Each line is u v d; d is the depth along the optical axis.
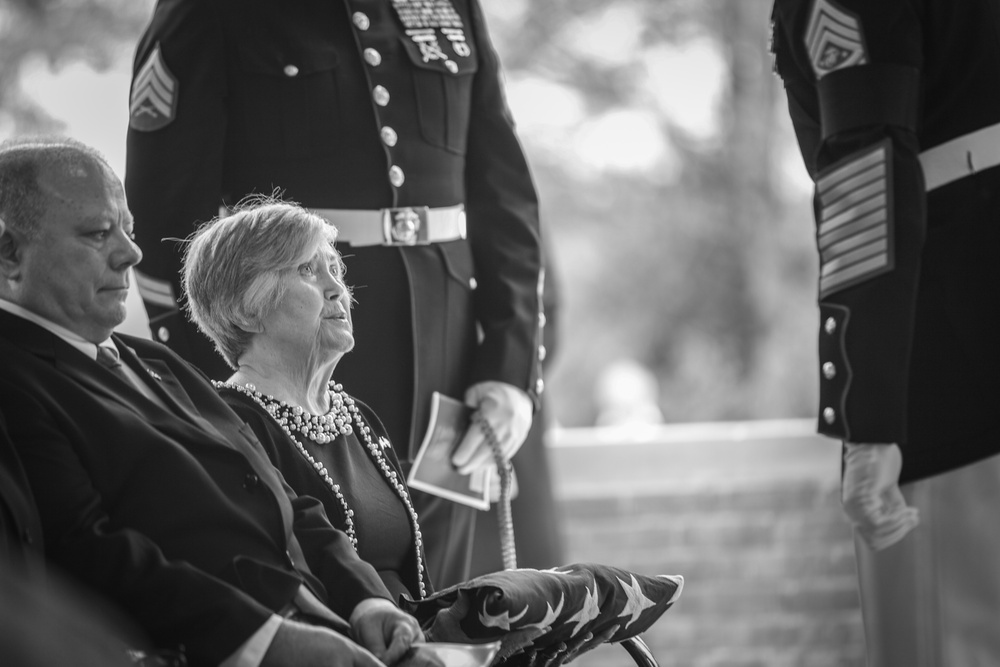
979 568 5.69
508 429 6.69
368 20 6.72
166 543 4.50
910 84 5.75
